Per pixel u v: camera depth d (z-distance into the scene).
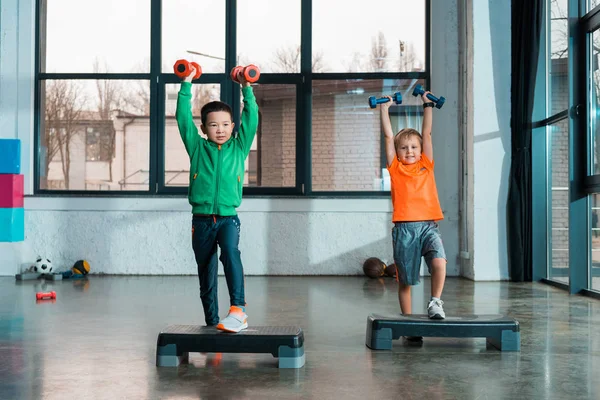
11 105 8.02
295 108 8.09
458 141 7.92
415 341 3.72
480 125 7.33
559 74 6.69
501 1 7.34
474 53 7.34
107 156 8.13
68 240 7.95
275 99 8.12
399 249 3.73
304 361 3.14
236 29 8.16
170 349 3.06
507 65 7.34
